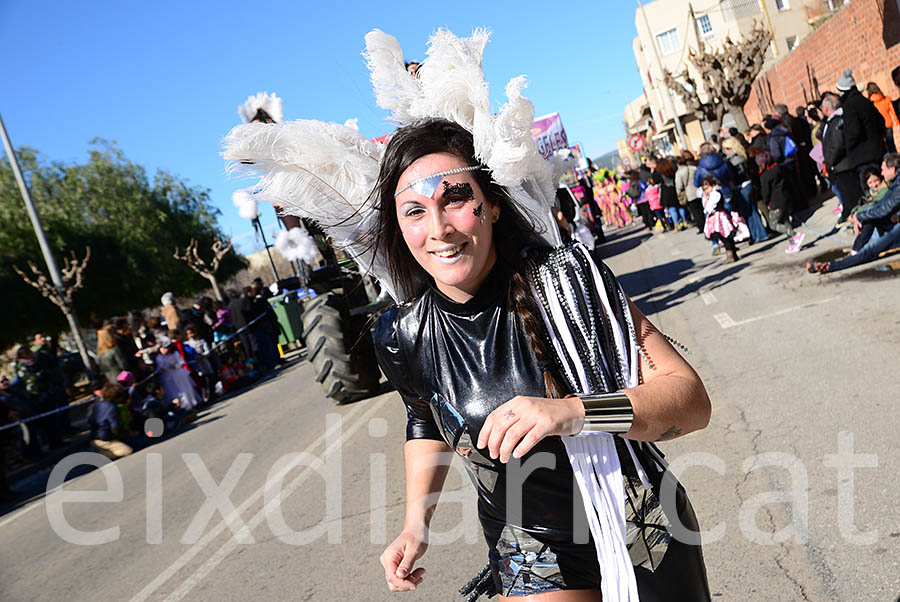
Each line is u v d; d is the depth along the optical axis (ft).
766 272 32.09
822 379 17.19
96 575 17.42
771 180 37.93
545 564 5.97
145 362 38.68
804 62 66.28
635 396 5.13
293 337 57.52
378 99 6.14
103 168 96.99
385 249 6.37
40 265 78.95
